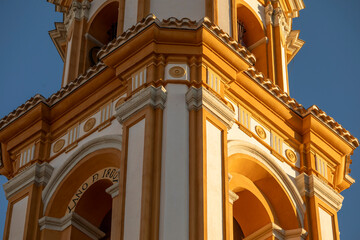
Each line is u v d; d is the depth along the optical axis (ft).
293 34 158.61
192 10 138.82
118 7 148.66
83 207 132.46
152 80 126.62
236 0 147.33
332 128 140.15
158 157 120.67
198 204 117.29
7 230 132.87
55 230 130.93
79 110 136.26
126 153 123.13
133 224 116.57
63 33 156.97
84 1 151.53
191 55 128.77
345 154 141.49
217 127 124.88
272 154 134.72
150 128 122.52
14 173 138.62
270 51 149.07
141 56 128.98
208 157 121.39
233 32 140.46
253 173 132.87
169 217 115.96
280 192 133.28
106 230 133.28
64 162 133.08
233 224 134.82
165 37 129.08
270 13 152.05
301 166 137.08
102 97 134.72
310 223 133.49
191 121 123.75
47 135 137.90
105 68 134.00
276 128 136.87
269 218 132.46
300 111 139.13
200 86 126.21
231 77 130.82
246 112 134.41
